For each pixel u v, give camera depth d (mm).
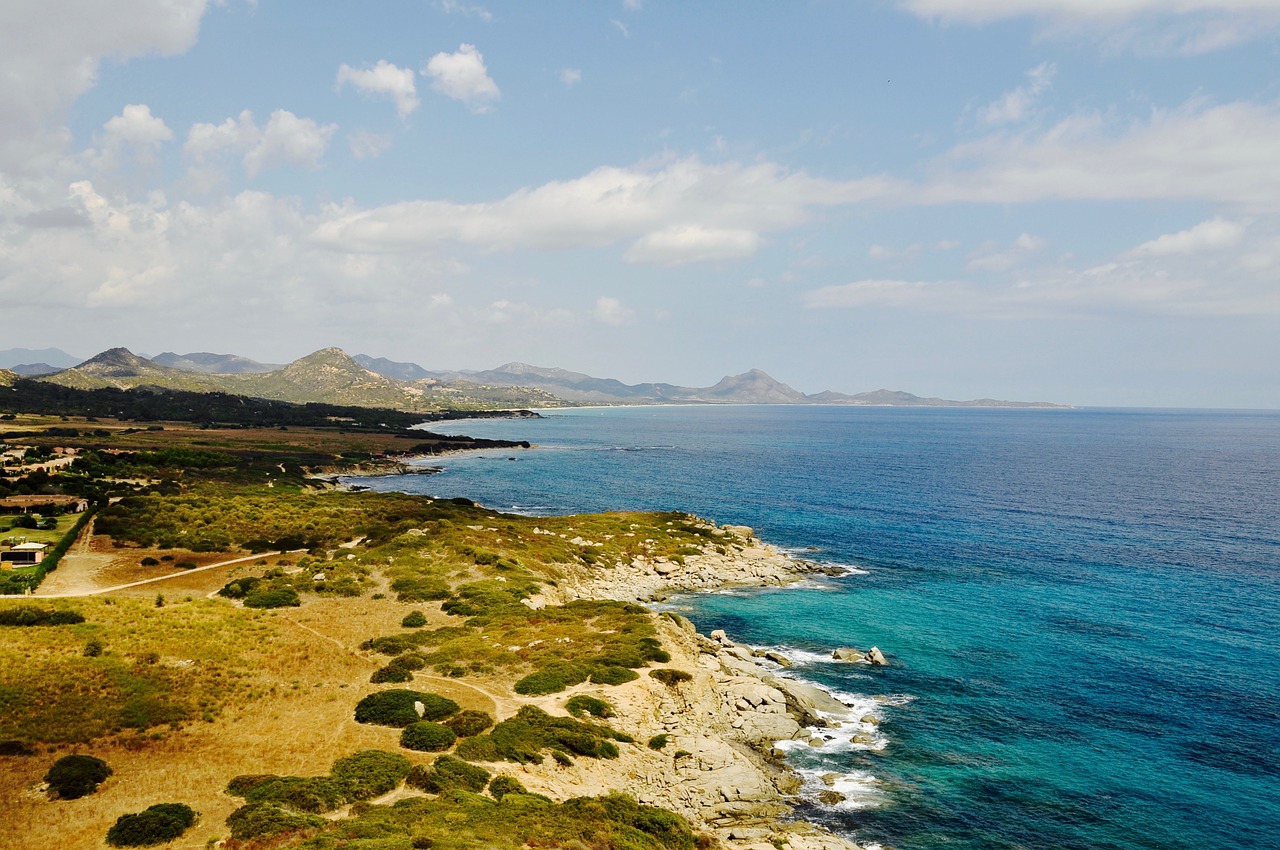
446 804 34906
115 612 65000
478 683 55469
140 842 31203
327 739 43500
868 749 53719
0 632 56000
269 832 31156
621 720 51906
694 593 98062
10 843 31125
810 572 107688
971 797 47562
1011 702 61906
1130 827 44656
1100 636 78250
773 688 61938
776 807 45406
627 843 34250
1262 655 71875
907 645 76312
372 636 66062
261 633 62938
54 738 40719
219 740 42625
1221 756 52875
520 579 87562
